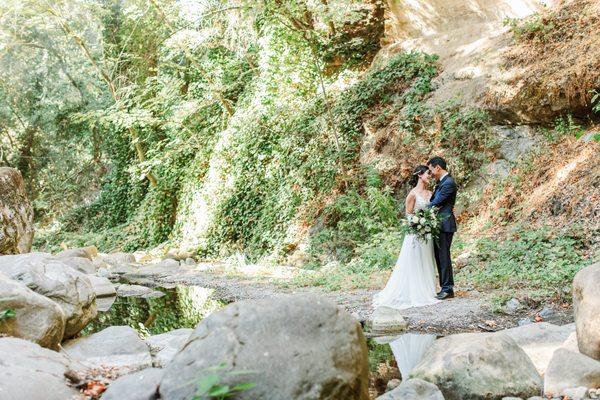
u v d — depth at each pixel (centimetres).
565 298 694
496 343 448
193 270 1419
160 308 917
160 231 2042
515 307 688
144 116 1916
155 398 347
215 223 1717
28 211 1079
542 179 1038
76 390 413
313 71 1628
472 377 424
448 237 796
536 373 438
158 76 2017
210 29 1886
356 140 1438
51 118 2453
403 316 712
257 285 1085
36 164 2614
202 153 1900
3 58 2220
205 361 318
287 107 1599
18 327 524
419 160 1267
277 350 318
